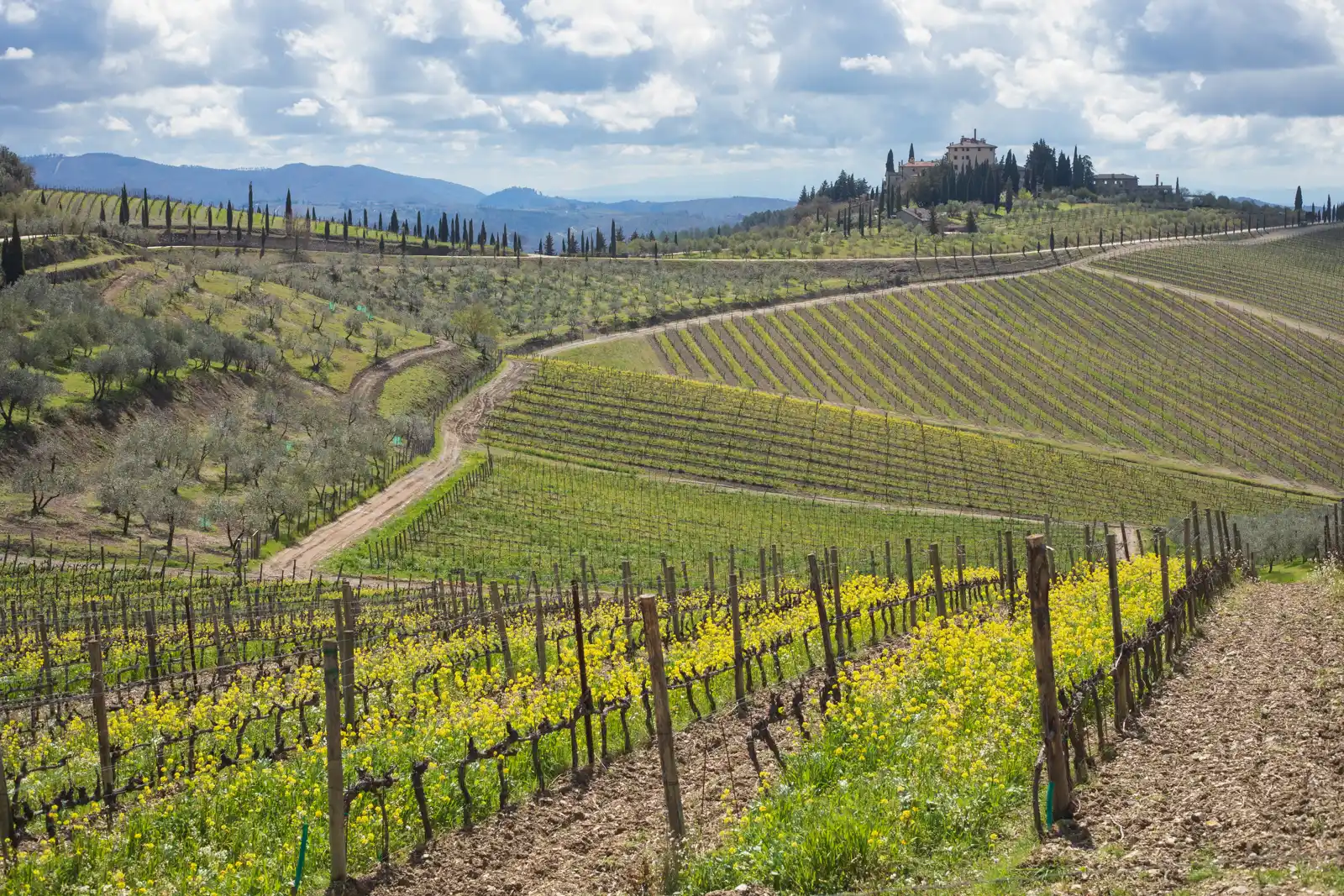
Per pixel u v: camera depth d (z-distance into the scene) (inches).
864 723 522.3
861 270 7834.6
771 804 428.5
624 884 400.2
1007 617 943.7
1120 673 552.4
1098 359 5698.8
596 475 3383.4
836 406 4793.3
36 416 2716.5
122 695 764.6
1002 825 411.2
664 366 5364.2
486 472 3253.0
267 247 7313.0
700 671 665.0
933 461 3924.7
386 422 3567.9
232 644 1053.8
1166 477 4040.4
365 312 5369.1
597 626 958.4
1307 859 341.1
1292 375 5506.9
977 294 6845.5
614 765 553.6
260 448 2906.0
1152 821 398.6
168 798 497.0
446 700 657.6
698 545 2549.2
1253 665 689.0
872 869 373.4
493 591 935.7
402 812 470.3
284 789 496.4
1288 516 2118.6
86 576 1775.3
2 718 715.4
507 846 450.6
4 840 433.7
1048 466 4010.8
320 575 1940.2
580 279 7396.7
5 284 3846.0
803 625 853.8
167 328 3587.6
